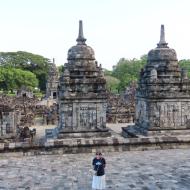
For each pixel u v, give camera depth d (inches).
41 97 4030.5
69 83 1119.0
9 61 5442.9
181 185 616.7
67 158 856.9
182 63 4697.3
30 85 4768.7
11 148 882.8
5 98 2997.0
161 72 1222.3
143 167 751.1
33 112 1982.0
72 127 1115.3
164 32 1282.0
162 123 1182.9
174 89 1190.3
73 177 677.9
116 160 821.9
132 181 644.1
